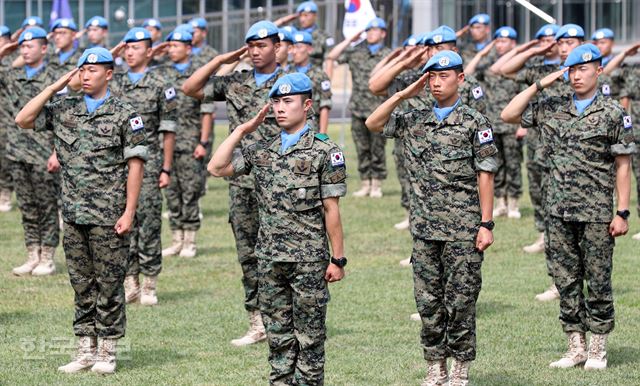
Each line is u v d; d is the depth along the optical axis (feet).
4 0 233.76
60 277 72.84
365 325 59.98
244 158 44.75
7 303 65.16
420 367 51.98
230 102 54.39
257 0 230.27
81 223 49.93
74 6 233.76
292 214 43.83
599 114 50.16
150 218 64.85
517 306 64.03
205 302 65.72
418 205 46.57
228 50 226.99
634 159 87.66
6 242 84.74
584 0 211.61
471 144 45.88
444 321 47.14
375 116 47.21
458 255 46.01
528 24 211.82
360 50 103.45
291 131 44.32
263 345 56.24
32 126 50.78
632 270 72.84
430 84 46.32
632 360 52.95
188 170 79.20
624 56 77.10
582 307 51.75
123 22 235.20
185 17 232.94
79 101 50.62
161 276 73.46
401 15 201.98
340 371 51.37
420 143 46.39
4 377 50.21
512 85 90.53
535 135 78.13
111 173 50.29
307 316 44.14
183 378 50.21
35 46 72.59
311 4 103.09
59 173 74.02
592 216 50.24
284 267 44.14
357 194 106.01
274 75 54.19
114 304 50.85
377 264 76.79
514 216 93.76
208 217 96.94
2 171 98.48
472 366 52.24
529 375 50.60
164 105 64.59
